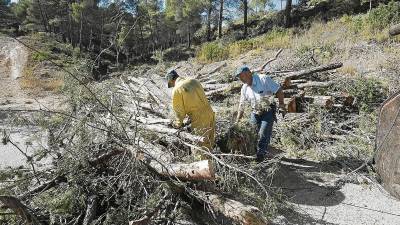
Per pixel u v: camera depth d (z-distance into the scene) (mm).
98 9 32062
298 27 30547
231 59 21188
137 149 4660
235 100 8125
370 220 4949
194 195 4500
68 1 38375
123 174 4535
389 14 19781
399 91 5395
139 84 8367
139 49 35969
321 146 7289
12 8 46500
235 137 5910
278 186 5910
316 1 37562
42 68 20141
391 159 5551
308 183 6000
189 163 4602
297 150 7273
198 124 5633
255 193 5031
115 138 4953
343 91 8781
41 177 5012
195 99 5539
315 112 7910
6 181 4840
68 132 5469
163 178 4719
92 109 5273
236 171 4891
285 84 8430
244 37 38094
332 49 16594
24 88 18188
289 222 4918
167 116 6445
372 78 9312
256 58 19656
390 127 5555
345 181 6031
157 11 41750
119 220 4270
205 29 48031
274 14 40594
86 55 6859
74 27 36625
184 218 4793
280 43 21656
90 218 4270
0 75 19844
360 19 21766
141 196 4672
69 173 4812
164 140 5492
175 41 47062
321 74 9750
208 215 4727
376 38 17562
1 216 4352
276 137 7684
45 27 40281
